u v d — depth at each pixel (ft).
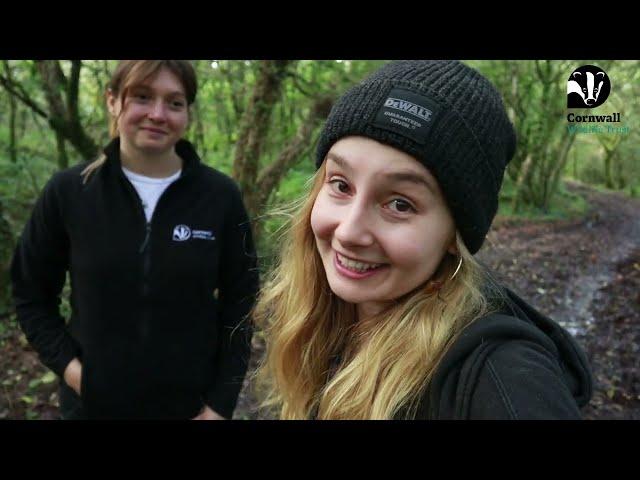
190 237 6.11
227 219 6.41
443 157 2.85
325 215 3.15
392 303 3.46
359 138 2.97
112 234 5.89
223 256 6.54
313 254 4.25
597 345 16.29
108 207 5.90
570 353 3.10
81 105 16.84
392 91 2.96
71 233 5.95
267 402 5.25
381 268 3.06
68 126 13.75
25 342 12.09
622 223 46.26
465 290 3.12
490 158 3.10
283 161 16.19
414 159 2.84
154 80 5.69
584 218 48.14
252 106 15.14
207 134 19.69
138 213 5.96
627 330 17.43
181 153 6.46
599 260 28.32
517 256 27.94
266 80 14.84
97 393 6.01
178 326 6.12
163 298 6.01
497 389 2.42
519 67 42.55
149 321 6.01
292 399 4.47
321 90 16.85
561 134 48.60
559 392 2.37
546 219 44.80
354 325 3.92
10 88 13.32
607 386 13.57
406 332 3.20
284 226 4.72
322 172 3.79
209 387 6.48
